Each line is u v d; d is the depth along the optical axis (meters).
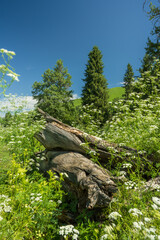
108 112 18.23
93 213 2.55
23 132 5.35
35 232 2.28
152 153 3.51
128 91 21.31
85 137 4.07
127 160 3.50
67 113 20.75
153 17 6.97
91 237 2.12
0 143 5.04
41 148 5.47
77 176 3.01
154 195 2.56
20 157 4.48
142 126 4.12
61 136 4.21
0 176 3.74
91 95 19.89
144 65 14.13
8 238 1.83
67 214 2.75
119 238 1.83
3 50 2.16
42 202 2.45
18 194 2.47
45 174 4.16
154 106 5.00
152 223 1.87
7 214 2.16
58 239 2.38
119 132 4.61
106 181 2.63
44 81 23.72
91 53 22.88
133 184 2.72
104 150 3.83
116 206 2.49
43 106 21.36
